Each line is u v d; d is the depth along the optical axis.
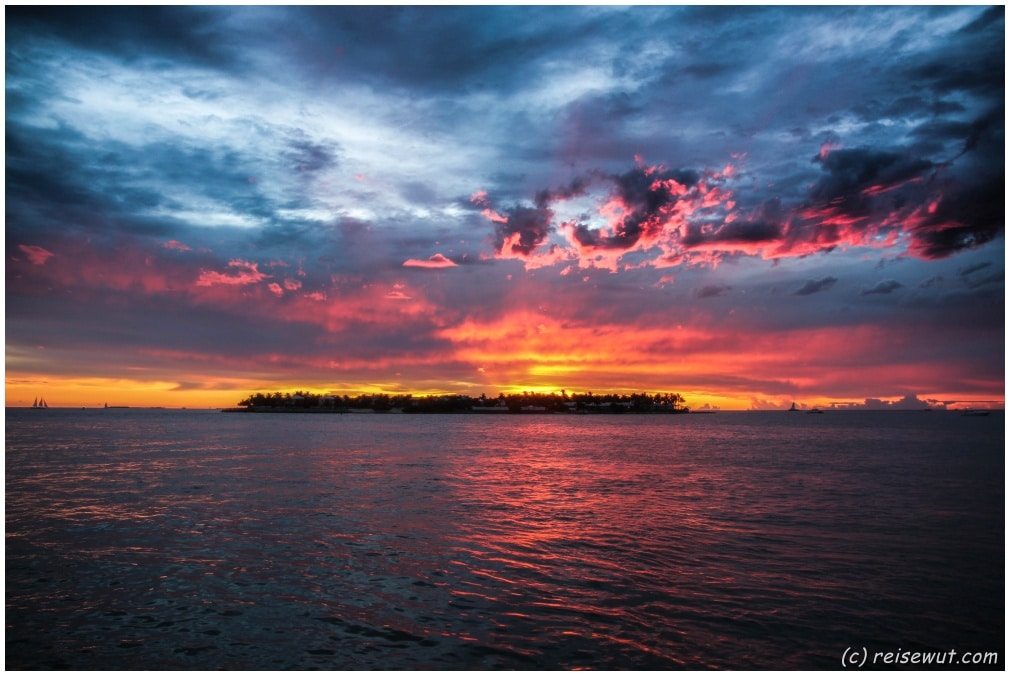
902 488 32.41
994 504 27.00
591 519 23.59
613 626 12.53
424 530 21.41
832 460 50.84
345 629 12.38
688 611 13.34
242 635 12.07
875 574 15.98
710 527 22.05
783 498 29.05
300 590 14.68
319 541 19.62
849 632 12.30
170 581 15.33
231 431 110.44
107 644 11.66
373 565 16.83
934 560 17.38
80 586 14.92
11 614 13.09
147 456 51.97
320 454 56.53
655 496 29.83
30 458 49.31
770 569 16.47
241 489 31.59
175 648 11.49
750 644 11.81
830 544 19.27
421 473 40.41
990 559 17.47
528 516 24.22
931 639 12.09
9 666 10.73
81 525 21.97
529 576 15.82
